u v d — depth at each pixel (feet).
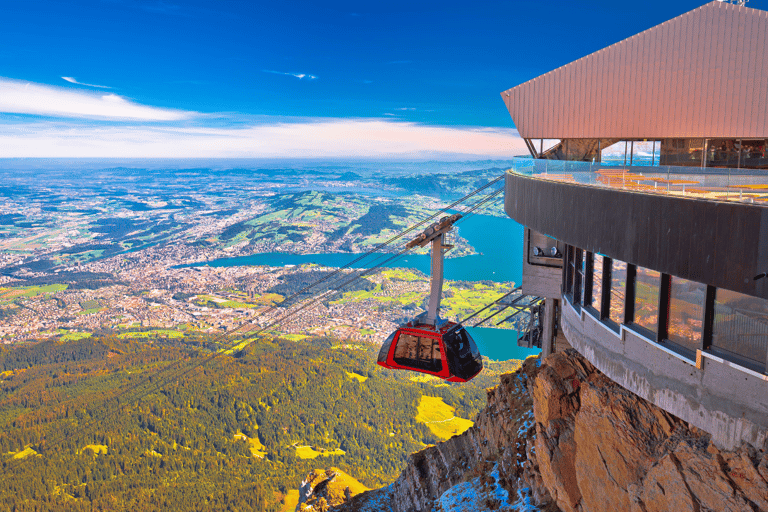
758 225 28.60
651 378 39.19
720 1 59.88
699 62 61.26
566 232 49.21
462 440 83.66
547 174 57.31
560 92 69.62
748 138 60.23
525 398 72.13
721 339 32.60
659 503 36.50
